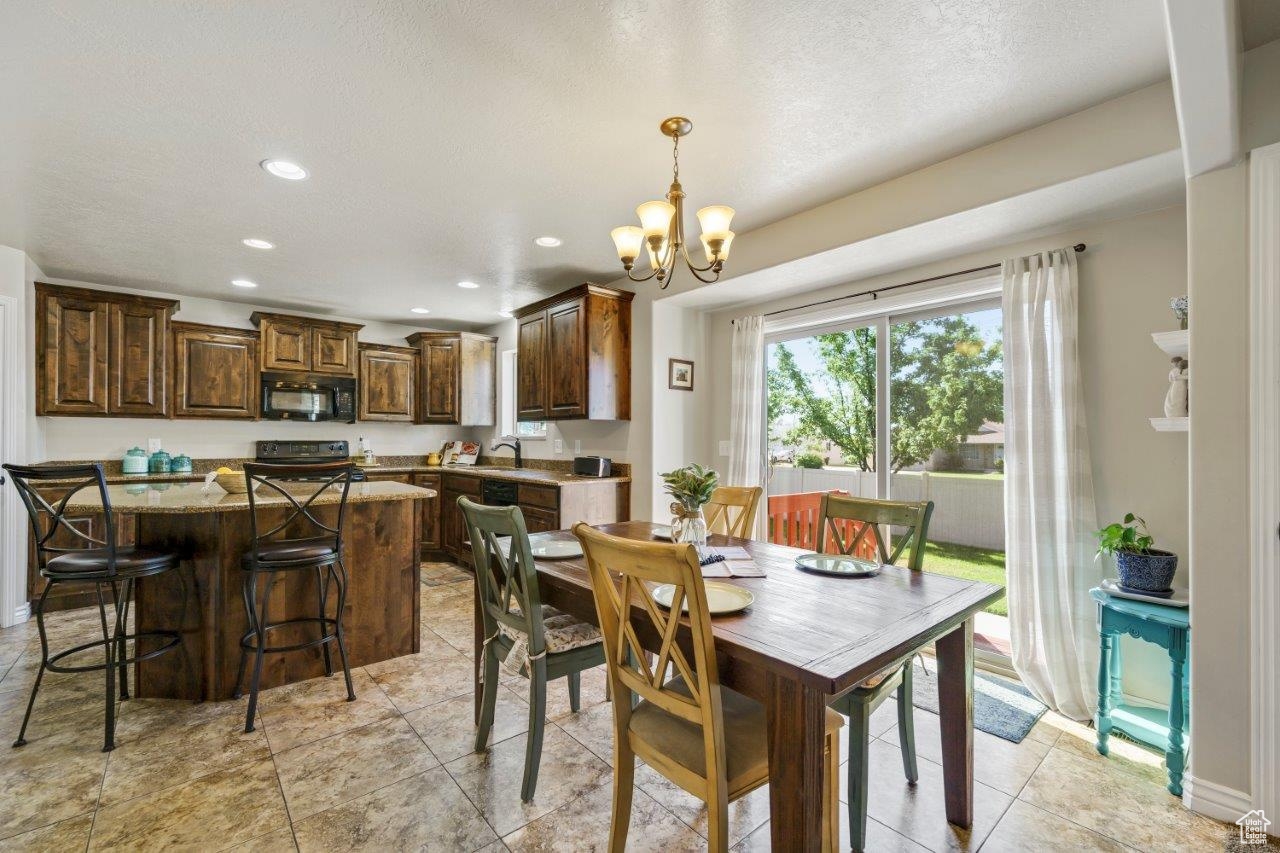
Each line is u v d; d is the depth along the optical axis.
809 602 1.60
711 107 2.04
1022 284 2.65
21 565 3.45
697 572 1.19
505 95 1.97
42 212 2.92
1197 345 1.77
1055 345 2.54
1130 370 2.42
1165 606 2.00
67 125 2.12
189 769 1.96
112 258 3.70
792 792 1.22
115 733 2.19
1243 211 1.70
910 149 2.36
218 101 1.99
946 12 1.59
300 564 2.37
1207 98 1.45
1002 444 2.93
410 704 2.46
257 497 2.68
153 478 4.25
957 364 3.11
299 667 2.70
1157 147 1.93
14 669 2.77
